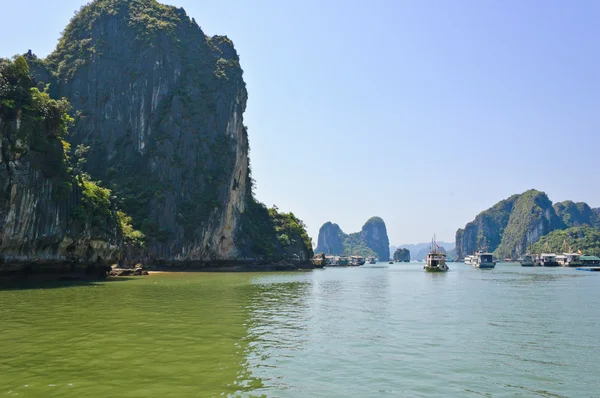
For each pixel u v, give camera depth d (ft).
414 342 56.75
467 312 87.86
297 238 469.16
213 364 43.06
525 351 52.47
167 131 334.44
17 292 111.96
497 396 36.58
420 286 172.35
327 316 79.61
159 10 397.80
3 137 127.13
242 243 387.96
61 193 147.02
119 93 349.00
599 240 604.49
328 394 35.68
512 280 222.07
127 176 320.91
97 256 173.99
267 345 52.80
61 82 352.49
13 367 40.37
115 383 36.22
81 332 57.31
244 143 404.57
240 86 399.65
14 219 129.18
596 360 48.47
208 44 409.90
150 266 280.31
